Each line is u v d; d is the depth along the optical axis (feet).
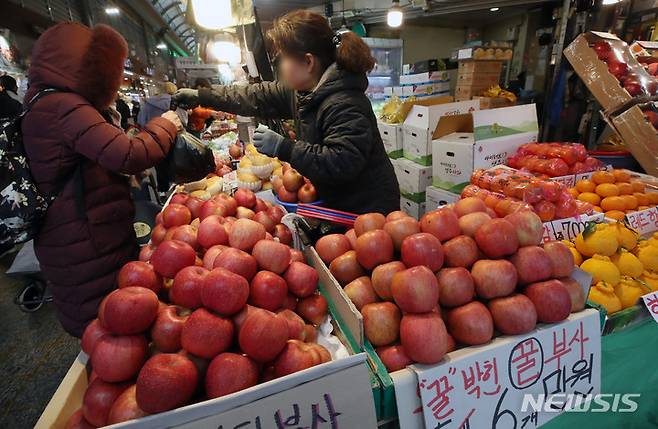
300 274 3.10
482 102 15.69
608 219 4.89
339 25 23.08
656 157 6.58
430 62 20.15
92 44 3.99
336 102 4.66
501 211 4.54
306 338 2.92
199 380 2.30
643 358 3.95
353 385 2.23
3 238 3.92
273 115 7.43
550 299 2.97
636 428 4.09
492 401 2.80
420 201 9.35
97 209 4.28
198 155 4.75
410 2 19.89
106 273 4.45
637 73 7.27
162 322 2.45
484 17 26.66
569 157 6.19
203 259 3.31
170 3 31.35
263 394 2.06
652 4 12.37
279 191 6.43
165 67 38.06
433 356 2.65
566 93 11.91
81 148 3.92
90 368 2.68
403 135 10.12
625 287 3.95
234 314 2.51
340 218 4.55
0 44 10.94
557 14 14.33
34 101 3.90
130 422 1.89
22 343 8.20
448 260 3.21
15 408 6.55
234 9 9.52
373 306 3.04
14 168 3.84
